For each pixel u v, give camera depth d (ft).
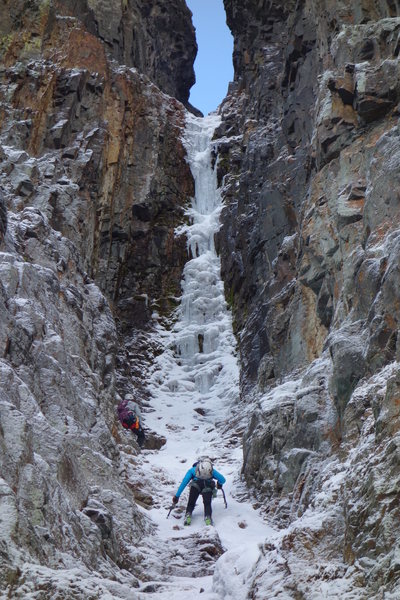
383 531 18.99
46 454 26.58
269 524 33.63
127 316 73.56
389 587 17.46
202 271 77.00
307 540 21.71
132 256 77.71
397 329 28.32
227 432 53.83
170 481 41.37
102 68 79.71
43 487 22.59
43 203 59.57
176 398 64.59
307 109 59.72
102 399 43.98
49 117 72.28
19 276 37.96
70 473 27.73
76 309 46.19
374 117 42.75
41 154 69.77
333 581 19.11
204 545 30.73
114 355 51.80
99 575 22.94
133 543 29.76
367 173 40.65
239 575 22.68
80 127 74.43
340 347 31.96
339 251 40.68
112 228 75.97
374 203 37.14
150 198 79.41
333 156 44.98
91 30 89.04
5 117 70.08
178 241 80.23
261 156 71.67
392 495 19.67
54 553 21.38
